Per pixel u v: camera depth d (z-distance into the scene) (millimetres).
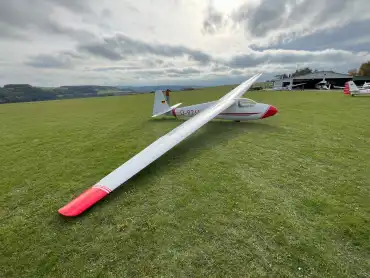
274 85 70625
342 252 3473
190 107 14273
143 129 12945
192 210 4695
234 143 9133
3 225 4492
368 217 4230
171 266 3344
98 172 6930
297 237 3807
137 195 5359
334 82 59906
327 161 6961
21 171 7238
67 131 13438
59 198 5484
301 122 12805
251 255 3486
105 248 3768
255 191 5320
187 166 6941
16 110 30016
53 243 3941
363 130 10438
